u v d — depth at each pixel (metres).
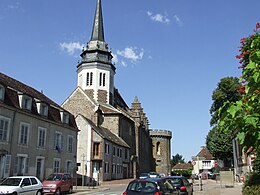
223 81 46.06
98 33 61.44
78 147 41.56
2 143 23.56
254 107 3.86
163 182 14.12
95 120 50.41
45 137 29.50
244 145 3.88
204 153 90.62
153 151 80.12
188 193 19.25
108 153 43.75
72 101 52.19
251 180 14.38
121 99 73.69
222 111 3.99
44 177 28.80
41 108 29.05
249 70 4.14
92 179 38.19
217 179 41.19
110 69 59.88
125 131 57.31
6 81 28.17
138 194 12.80
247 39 11.12
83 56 60.53
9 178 19.30
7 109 24.34
